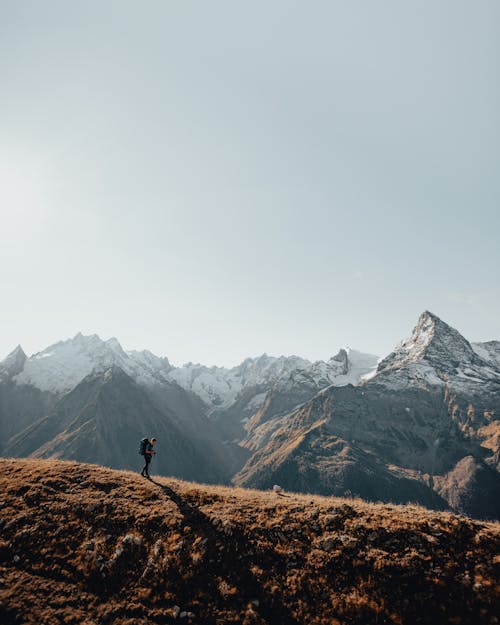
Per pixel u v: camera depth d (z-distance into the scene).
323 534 17.50
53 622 12.26
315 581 14.85
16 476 22.47
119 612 13.17
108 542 16.72
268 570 15.43
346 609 13.60
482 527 17.34
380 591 14.20
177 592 14.26
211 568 15.40
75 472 24.02
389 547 16.27
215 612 13.44
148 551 16.25
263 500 21.58
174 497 21.19
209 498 21.25
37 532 16.88
